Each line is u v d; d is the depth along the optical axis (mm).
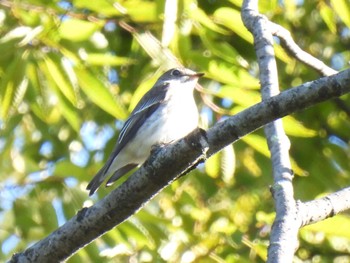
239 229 13727
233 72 11422
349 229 11055
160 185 7773
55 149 14742
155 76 11609
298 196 14859
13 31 10977
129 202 7875
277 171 8438
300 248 14945
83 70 11484
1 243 12094
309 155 15234
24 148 14539
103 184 11812
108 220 7969
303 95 7203
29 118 14164
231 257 12719
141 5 11398
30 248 8188
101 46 12359
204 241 12953
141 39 11719
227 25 11516
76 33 11375
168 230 11969
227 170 11625
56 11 11461
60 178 11805
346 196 8148
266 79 9508
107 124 14953
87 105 14859
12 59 11102
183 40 11562
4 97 11062
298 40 16359
